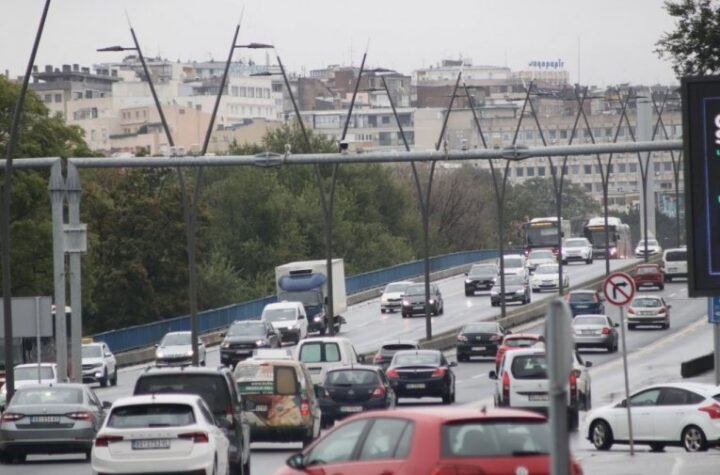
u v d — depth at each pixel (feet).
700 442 315.17
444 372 470.80
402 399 500.74
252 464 294.05
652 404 320.91
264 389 320.91
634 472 256.32
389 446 146.92
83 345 627.05
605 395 491.72
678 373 559.79
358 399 397.19
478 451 140.46
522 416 143.64
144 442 216.74
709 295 227.61
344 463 150.82
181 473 216.13
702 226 228.22
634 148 371.35
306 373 335.47
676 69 410.93
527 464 140.05
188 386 248.32
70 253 404.77
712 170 228.43
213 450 219.20
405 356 475.72
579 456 300.81
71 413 303.48
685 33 405.59
